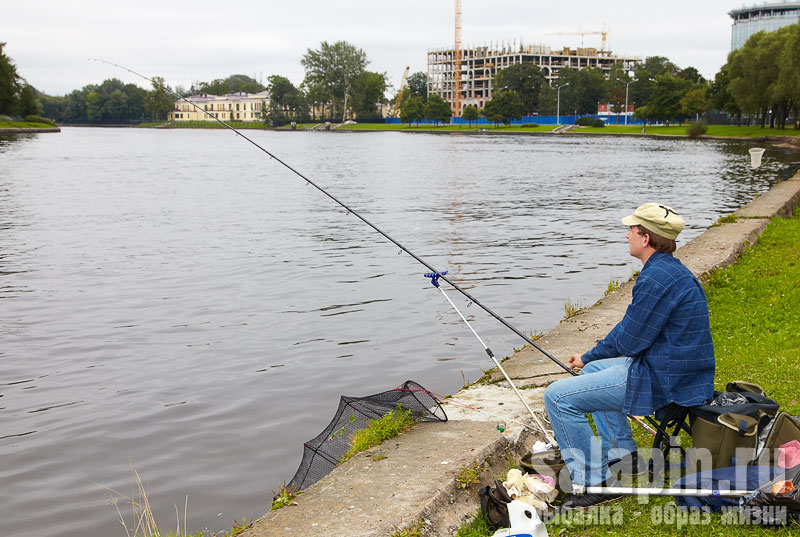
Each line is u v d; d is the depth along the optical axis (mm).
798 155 56344
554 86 154750
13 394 7781
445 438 4480
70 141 92625
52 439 6621
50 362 8820
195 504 5391
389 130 160000
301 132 153875
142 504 5414
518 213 23312
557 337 7039
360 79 174375
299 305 11461
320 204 26234
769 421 3523
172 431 6746
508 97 148625
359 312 10984
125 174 41125
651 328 3551
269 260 15273
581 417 3762
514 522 3348
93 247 16922
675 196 28141
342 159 57969
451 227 20188
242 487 5633
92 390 7867
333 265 14719
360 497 3756
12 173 40781
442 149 74875
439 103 164875
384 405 4852
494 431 4570
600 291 12039
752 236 13328
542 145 83688
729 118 111375
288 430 6707
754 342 6852
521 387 5535
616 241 17391
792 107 82000
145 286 12852
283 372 8328
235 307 11352
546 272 13766
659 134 100625
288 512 3682
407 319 10547
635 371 3639
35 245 17188
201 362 8742
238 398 7547
